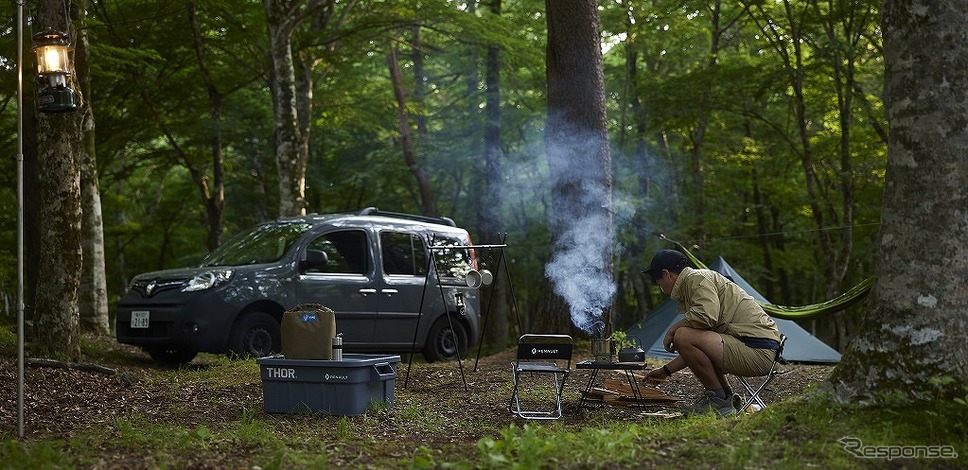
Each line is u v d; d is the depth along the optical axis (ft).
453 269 40.45
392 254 38.29
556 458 15.52
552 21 39.27
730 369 21.07
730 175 88.43
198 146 71.92
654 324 40.27
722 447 15.97
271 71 60.59
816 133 81.30
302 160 57.06
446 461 16.31
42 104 20.98
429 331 39.22
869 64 77.36
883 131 73.67
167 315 33.42
